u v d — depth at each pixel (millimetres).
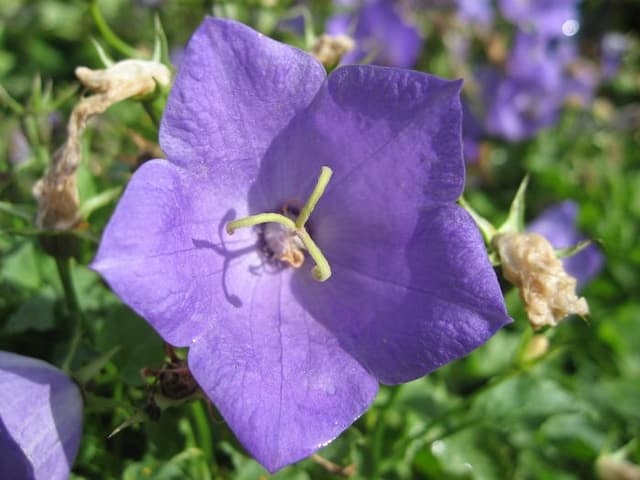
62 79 175
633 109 233
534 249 75
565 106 204
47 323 89
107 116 117
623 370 148
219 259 67
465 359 130
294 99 63
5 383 60
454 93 60
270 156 68
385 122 63
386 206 67
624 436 128
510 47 202
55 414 62
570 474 122
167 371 66
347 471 81
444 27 186
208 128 61
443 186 63
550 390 104
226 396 57
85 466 85
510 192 187
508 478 109
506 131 195
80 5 171
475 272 60
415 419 106
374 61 169
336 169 69
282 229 72
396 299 65
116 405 66
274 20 113
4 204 75
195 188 63
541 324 75
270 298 71
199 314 60
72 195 72
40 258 96
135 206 52
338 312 69
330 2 163
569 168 202
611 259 172
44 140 96
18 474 59
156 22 74
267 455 55
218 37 58
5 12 178
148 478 81
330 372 65
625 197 193
